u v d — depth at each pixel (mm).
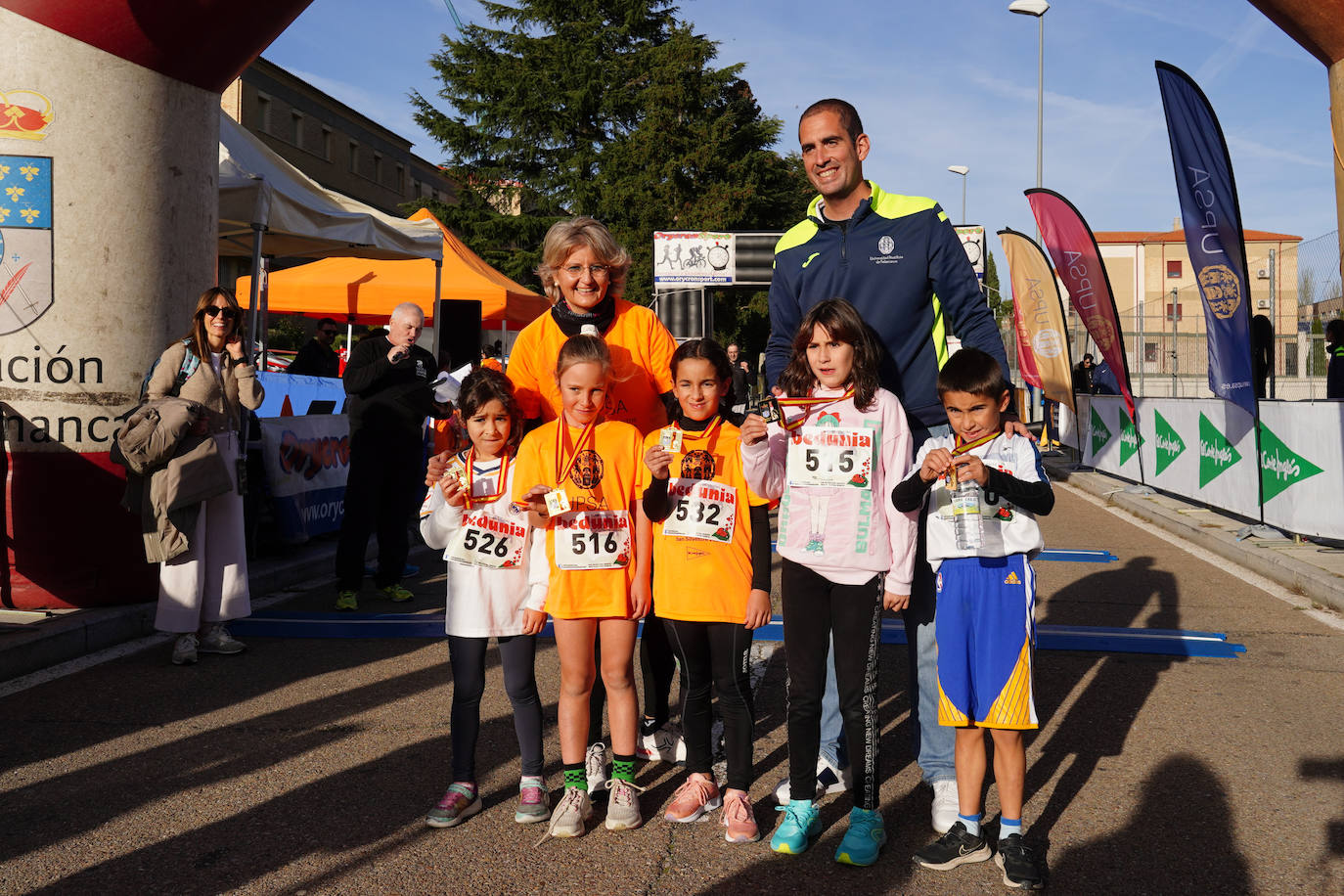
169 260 6047
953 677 3006
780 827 3160
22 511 5754
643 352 3623
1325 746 4004
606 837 3254
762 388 29953
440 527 3371
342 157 39406
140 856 3078
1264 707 4512
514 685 3357
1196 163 8727
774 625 6191
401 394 6805
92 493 5828
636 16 39344
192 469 5121
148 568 5996
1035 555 3066
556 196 39938
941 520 3076
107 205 5809
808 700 3170
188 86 6125
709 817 3432
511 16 40344
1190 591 7090
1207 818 3340
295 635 5895
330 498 9000
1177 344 15273
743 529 3334
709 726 3461
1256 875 2930
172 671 5121
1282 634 5859
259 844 3164
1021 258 15328
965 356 3094
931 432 3598
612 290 3604
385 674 5082
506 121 39688
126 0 5598
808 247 3740
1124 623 6141
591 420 3281
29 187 5688
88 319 5789
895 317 3564
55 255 5730
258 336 13461
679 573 3293
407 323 6785
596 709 3771
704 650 3393
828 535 3158
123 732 4203
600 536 3262
